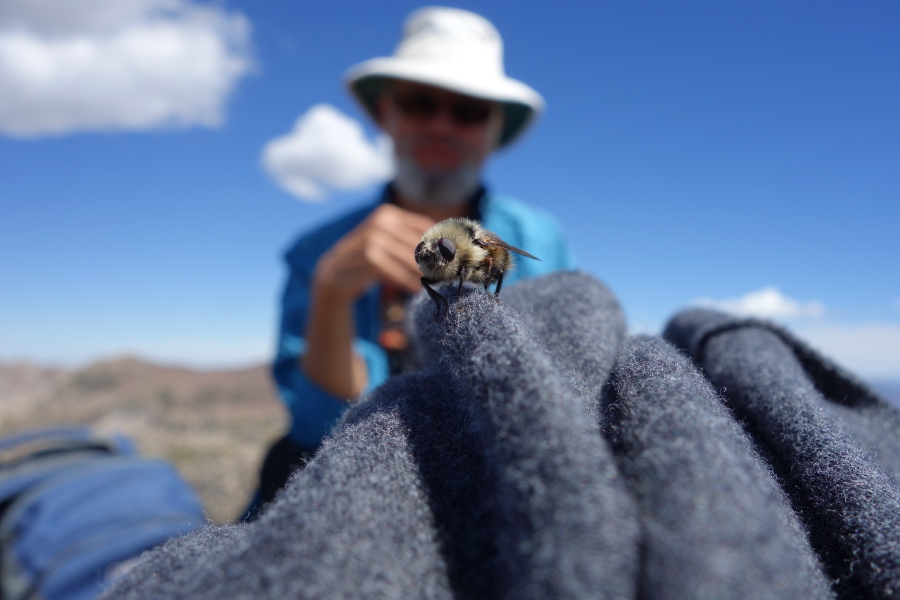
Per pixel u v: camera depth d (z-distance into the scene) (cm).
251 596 10
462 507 12
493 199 71
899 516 13
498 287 23
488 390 12
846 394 23
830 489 15
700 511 9
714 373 20
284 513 11
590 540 9
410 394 16
